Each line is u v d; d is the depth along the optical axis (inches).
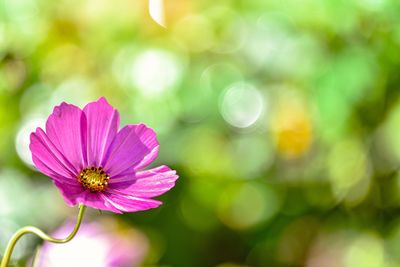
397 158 55.2
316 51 52.2
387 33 50.1
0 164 60.6
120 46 57.9
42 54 59.3
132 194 32.4
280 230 61.2
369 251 57.8
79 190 32.1
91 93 58.7
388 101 52.4
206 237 61.8
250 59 56.0
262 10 54.0
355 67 50.6
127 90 57.4
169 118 56.9
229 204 61.4
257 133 58.1
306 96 54.3
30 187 60.6
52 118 32.4
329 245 59.5
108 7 57.6
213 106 56.9
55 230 55.6
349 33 51.1
